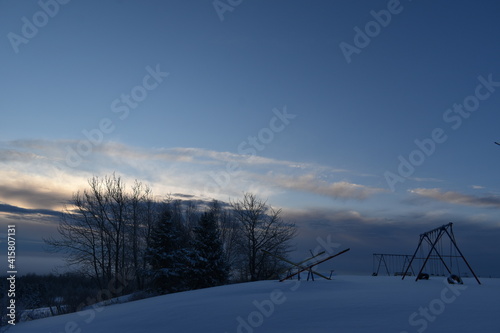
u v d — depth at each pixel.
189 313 11.31
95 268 36.78
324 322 8.84
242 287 16.75
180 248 33.91
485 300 10.73
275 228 39.56
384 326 8.11
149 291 31.47
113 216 37.84
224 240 43.19
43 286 31.23
